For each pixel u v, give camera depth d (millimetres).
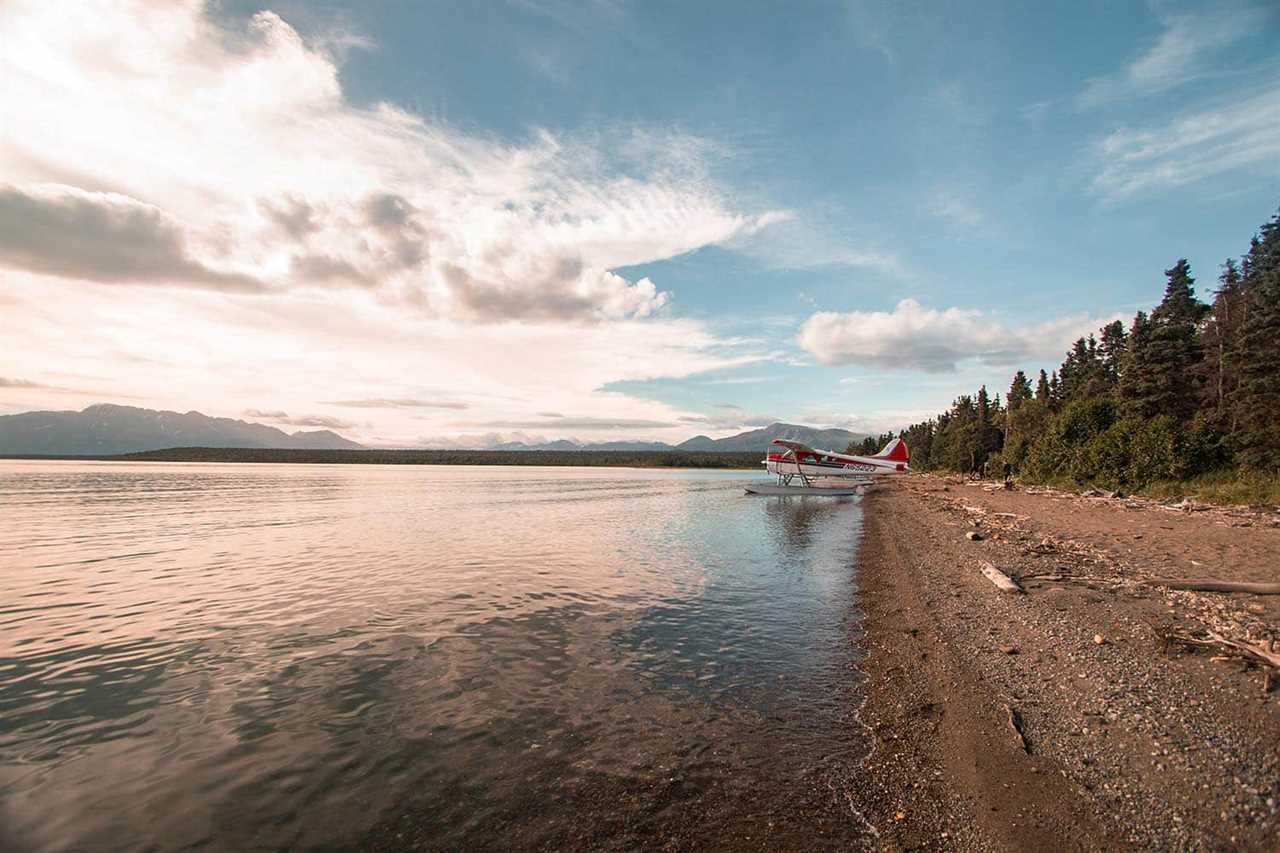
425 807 4285
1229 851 3455
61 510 28594
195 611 10117
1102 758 4613
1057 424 37375
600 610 10102
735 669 7172
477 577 13031
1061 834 3766
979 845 3742
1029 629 7902
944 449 87062
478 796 4426
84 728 5648
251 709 6066
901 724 5555
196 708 6098
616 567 14258
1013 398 76125
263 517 26219
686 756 5027
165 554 16312
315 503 33812
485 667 7289
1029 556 12945
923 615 9195
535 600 10844
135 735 5496
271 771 4820
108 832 4016
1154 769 4367
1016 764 4660
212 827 4082
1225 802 3887
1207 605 8203
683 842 3846
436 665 7383
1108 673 6160
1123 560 11641
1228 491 21656
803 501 36531
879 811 4176
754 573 13375
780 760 4938
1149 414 35125
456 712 5969
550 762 4938
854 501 36188
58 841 3920
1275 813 3719
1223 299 36750
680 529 22031
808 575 13117
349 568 14195
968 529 18609
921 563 13508
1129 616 7973
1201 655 6379
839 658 7527
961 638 7879
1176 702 5352
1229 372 32750
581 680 6852
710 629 8906
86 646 8211
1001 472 50031
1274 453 23734
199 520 24859
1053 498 27203
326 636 8648
